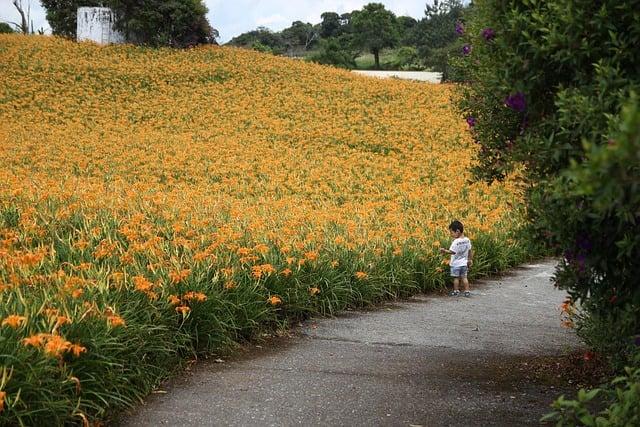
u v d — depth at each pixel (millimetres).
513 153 3561
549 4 3242
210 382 4855
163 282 5551
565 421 3115
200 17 37312
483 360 5723
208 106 26984
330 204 14523
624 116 1813
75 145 19141
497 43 3572
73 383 3881
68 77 29328
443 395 4691
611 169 1907
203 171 17094
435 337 6633
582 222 3158
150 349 4816
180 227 7477
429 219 12391
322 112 27328
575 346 6242
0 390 3328
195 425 3973
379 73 55688
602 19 3033
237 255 7004
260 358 5617
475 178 4492
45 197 8664
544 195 3350
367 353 5887
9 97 25547
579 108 3010
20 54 31906
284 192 15672
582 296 3660
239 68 33750
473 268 10633
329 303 7578
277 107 27422
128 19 36531
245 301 6215
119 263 6379
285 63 36594
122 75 30578
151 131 22609
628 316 3359
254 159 19406
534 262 12555
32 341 3479
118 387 4266
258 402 4430
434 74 54844
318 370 5266
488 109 4285
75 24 39719
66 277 4844
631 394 2883
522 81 3455
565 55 3215
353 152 21438
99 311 4492
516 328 7180
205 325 5594
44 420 3633
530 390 4852
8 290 4754
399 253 9469
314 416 4191
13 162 16234
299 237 8672
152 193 11641
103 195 9633
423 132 24609
